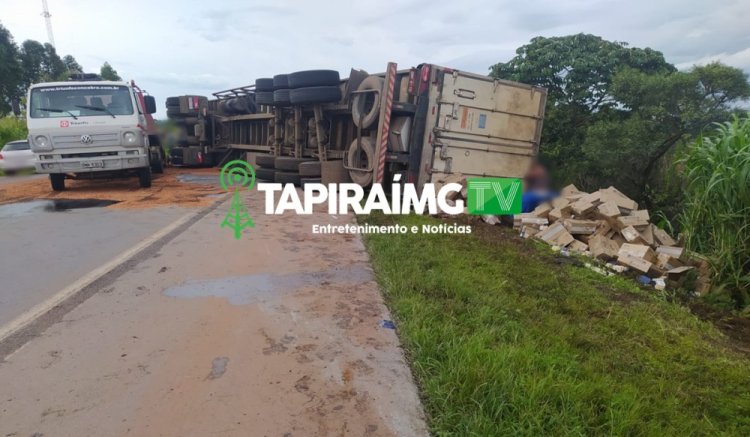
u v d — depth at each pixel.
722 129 5.36
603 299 4.54
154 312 3.54
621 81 10.05
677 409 2.72
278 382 2.62
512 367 2.79
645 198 9.52
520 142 9.33
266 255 5.14
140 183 10.51
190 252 5.18
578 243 6.47
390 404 2.46
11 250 5.25
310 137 11.02
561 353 3.17
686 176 5.73
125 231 6.20
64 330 3.21
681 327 4.04
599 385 2.72
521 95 9.16
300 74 9.89
